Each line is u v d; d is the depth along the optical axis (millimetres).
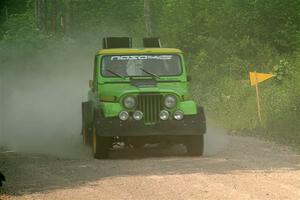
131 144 46688
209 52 97250
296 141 52750
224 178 35406
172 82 48750
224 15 101188
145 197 30672
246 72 92938
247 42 97250
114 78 48594
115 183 34719
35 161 44750
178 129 45094
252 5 101438
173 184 33781
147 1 104188
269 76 68375
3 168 41281
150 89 45375
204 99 84625
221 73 93312
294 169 38438
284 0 100062
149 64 49188
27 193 32719
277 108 69125
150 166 40656
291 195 30484
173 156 46125
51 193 32531
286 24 99438
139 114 45000
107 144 45344
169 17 104500
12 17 122625
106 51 49406
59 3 153750
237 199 29734
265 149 48812
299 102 68562
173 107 45250
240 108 75062
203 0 103375
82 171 39469
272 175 36219
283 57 93625
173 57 49438
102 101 46250
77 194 32031
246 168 39062
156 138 45906
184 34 100062
